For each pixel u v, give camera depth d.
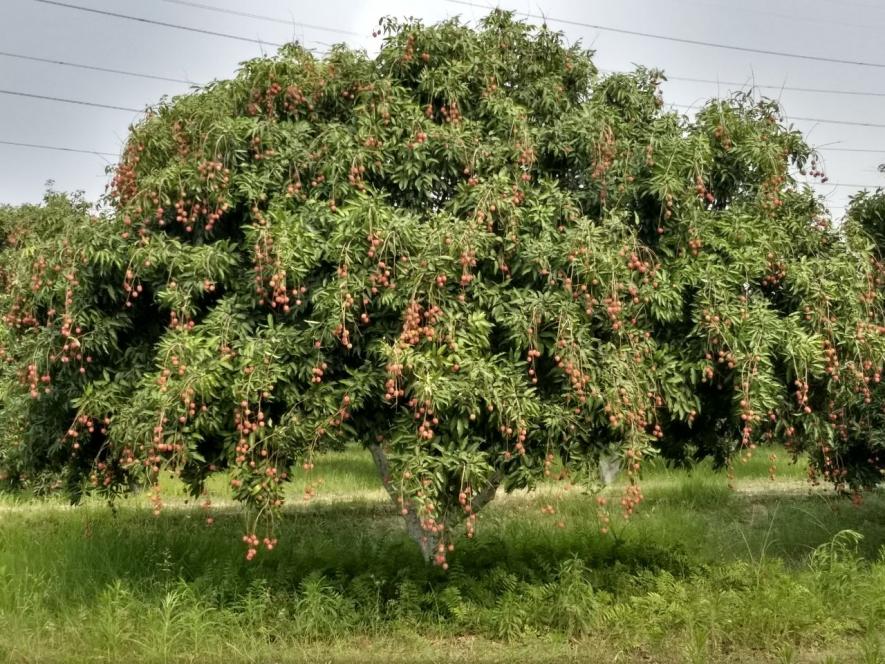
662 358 6.34
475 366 5.68
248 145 6.58
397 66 7.08
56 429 7.01
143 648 5.66
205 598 6.31
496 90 7.05
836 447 7.79
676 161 6.50
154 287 6.36
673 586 6.70
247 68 7.09
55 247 6.32
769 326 6.16
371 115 6.71
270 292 6.18
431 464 5.68
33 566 7.10
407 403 6.19
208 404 5.89
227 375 5.81
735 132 7.07
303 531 10.08
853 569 7.03
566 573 6.65
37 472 7.75
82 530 9.27
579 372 5.77
